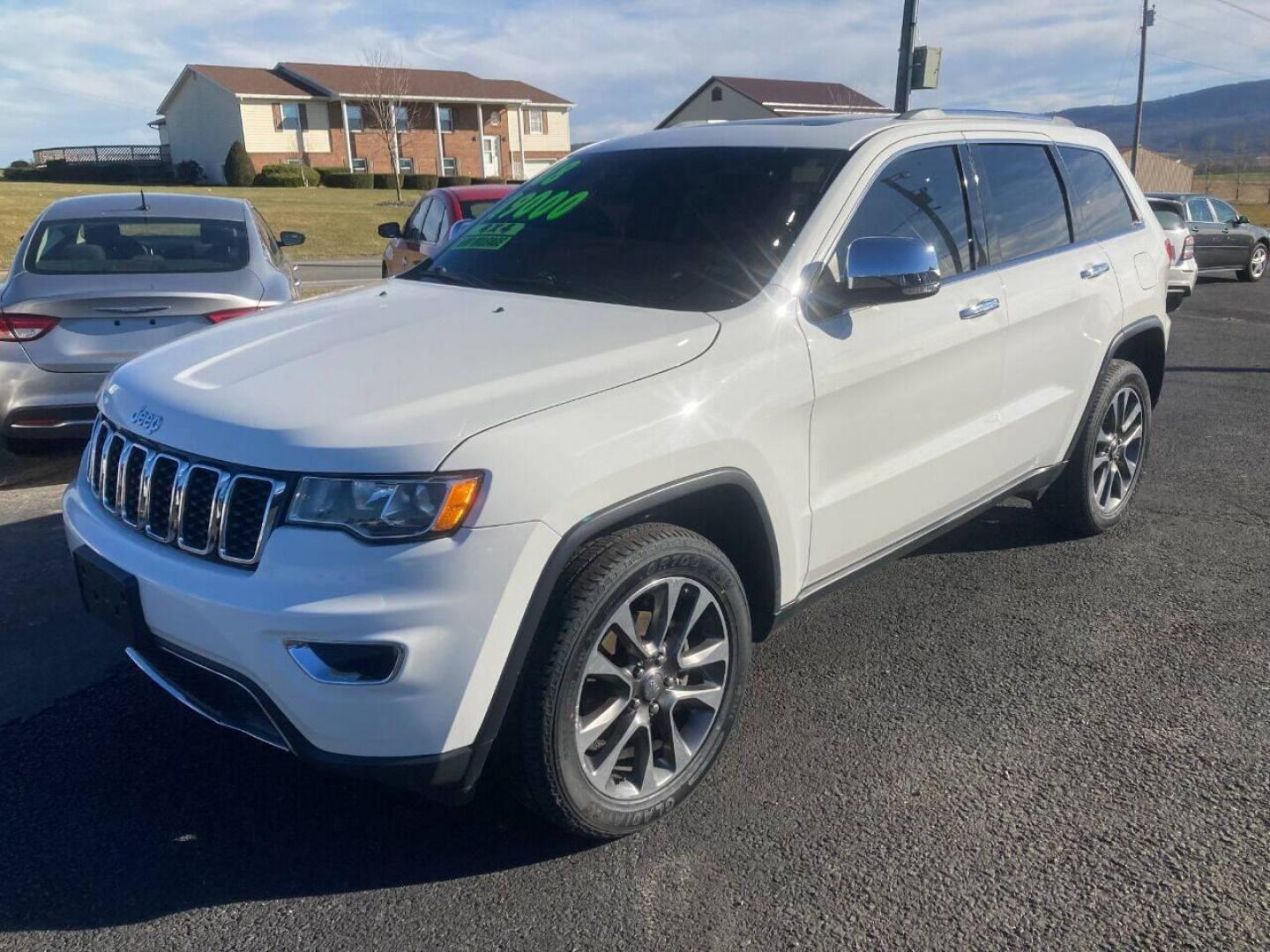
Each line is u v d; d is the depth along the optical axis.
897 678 3.88
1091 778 3.24
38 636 4.16
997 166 4.31
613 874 2.82
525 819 3.07
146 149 59.12
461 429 2.52
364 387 2.71
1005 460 4.30
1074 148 4.89
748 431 3.03
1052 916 2.65
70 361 5.76
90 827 3.01
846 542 3.55
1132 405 5.27
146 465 2.81
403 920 2.65
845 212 3.51
